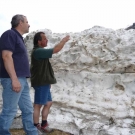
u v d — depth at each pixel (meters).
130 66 4.72
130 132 3.90
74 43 5.58
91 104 4.73
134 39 4.89
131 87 4.68
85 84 5.14
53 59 5.59
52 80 3.83
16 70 3.21
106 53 5.07
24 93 3.56
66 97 5.05
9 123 3.24
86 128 4.17
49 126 4.36
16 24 3.40
